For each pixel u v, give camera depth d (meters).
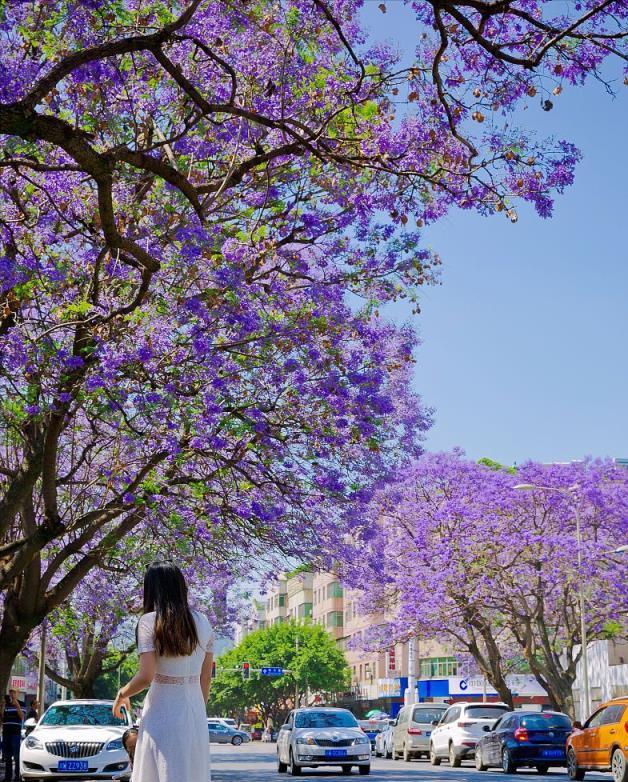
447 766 35.50
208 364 14.38
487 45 10.83
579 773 24.78
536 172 12.77
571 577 42.44
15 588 17.67
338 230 16.19
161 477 17.08
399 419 22.28
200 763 5.52
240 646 101.12
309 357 15.29
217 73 14.98
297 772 28.95
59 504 21.34
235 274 13.57
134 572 21.94
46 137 9.66
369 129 14.35
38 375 14.12
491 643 45.53
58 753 20.89
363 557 23.97
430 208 14.30
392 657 81.44
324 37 14.61
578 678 64.94
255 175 15.94
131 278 14.88
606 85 11.16
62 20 13.10
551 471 44.81
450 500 43.81
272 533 20.08
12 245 13.62
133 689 5.53
